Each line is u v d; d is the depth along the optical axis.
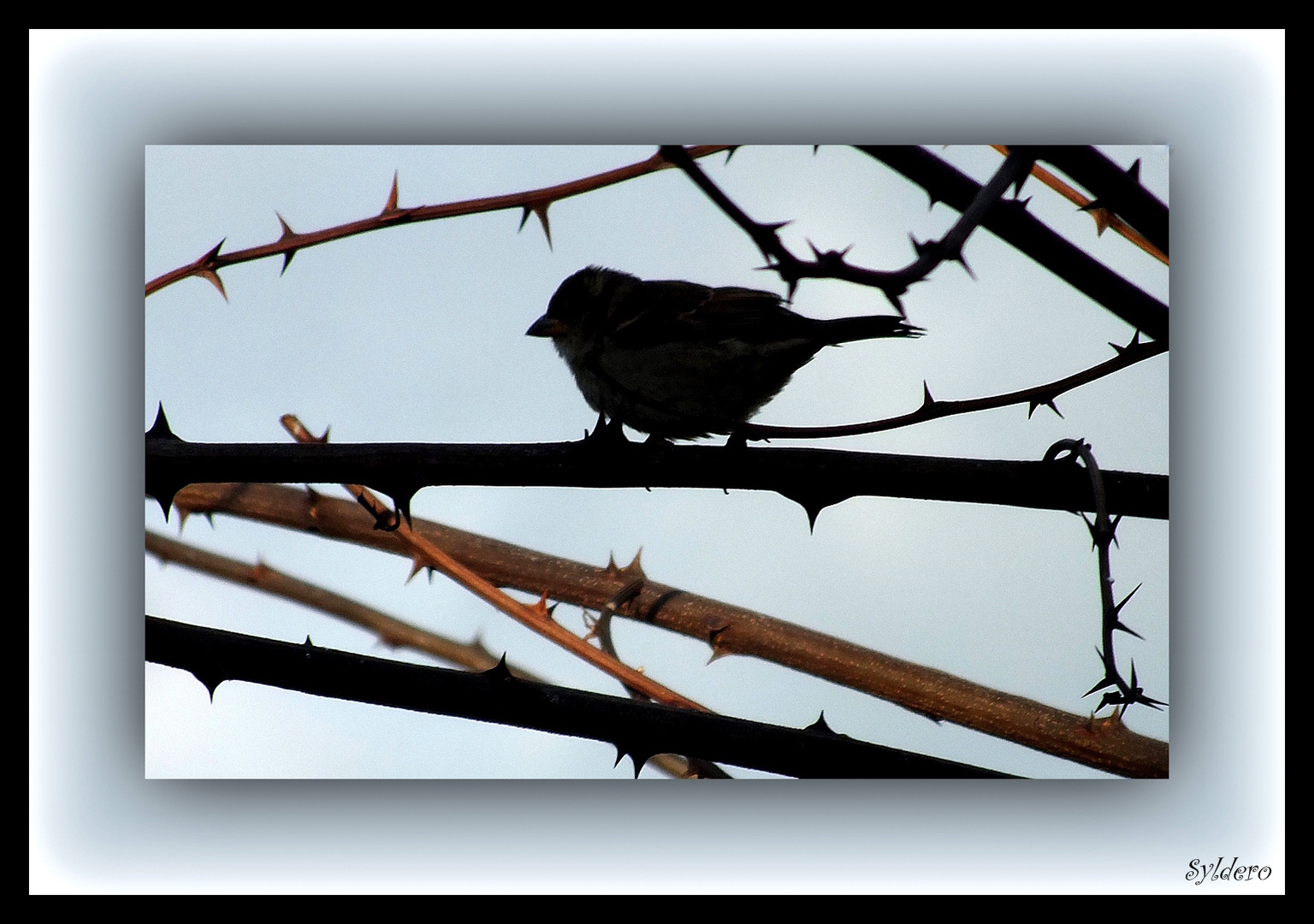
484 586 5.82
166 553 6.27
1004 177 3.84
